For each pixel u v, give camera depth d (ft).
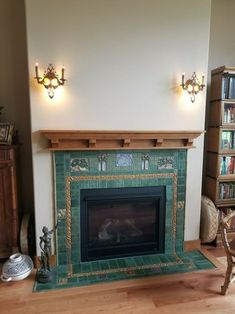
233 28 10.66
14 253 8.34
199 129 8.88
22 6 8.74
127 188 8.57
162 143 8.41
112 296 6.85
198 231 9.43
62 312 6.24
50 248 7.86
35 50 7.34
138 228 9.28
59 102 7.68
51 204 8.04
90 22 7.59
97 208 8.72
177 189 9.00
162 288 7.22
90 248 8.62
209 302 6.66
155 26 8.10
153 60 8.22
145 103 8.32
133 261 8.59
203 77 8.68
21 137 9.27
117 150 8.25
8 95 9.05
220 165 9.67
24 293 6.95
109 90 7.99
